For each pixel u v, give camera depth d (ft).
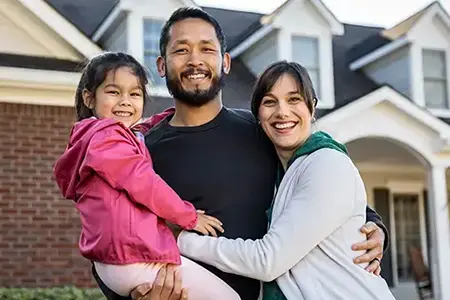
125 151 8.77
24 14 30.63
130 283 8.58
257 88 9.96
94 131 8.93
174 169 10.10
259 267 8.84
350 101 36.37
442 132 37.35
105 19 37.40
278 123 9.75
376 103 36.40
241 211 9.89
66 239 29.25
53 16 30.60
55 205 29.30
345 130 36.42
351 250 9.11
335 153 9.23
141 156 8.86
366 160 48.62
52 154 29.55
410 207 52.90
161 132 10.49
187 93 10.03
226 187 9.93
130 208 8.66
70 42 30.91
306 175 9.12
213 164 10.03
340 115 35.70
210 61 10.06
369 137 37.52
